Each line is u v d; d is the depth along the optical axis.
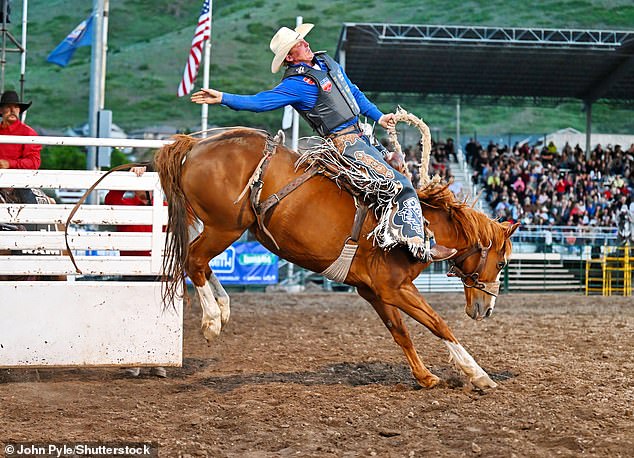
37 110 95.50
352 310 20.23
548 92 43.25
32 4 141.75
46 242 9.49
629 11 113.94
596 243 33.81
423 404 8.38
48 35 126.62
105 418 7.83
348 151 8.77
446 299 24.28
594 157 43.69
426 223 9.32
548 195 39.94
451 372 10.39
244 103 8.56
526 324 16.34
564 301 24.28
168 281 9.03
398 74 39.56
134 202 11.56
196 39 24.61
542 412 7.90
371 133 9.15
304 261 8.95
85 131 74.75
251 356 11.80
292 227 8.70
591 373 10.00
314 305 21.84
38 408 8.17
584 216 38.78
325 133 8.92
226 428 7.52
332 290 28.00
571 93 43.50
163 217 9.62
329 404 8.39
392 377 10.08
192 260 8.88
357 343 13.24
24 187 9.46
